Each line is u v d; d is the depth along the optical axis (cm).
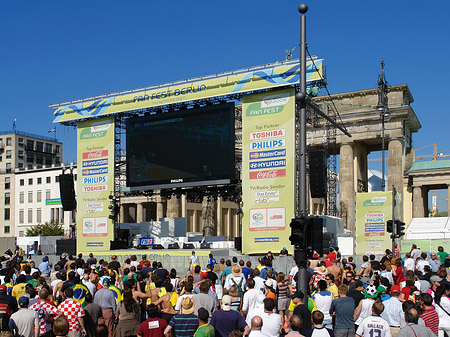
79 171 4878
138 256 4159
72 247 4928
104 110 4712
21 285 1609
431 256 2492
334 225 4809
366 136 8225
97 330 1009
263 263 2136
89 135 4859
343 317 1319
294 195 3816
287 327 1443
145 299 1616
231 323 1179
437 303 1351
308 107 4469
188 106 4503
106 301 1462
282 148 3881
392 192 3166
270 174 3912
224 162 4188
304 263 1681
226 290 1667
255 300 1457
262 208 3919
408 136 9175
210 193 4584
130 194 4866
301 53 1980
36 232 9706
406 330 1027
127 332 1313
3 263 3167
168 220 5456
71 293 1312
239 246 4078
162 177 4466
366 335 1162
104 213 4722
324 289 1435
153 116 4544
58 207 10688
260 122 3981
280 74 3881
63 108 4941
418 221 4872
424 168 8669
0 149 15025
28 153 15275
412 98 8788
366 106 8256
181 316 1188
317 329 1084
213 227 7638
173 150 4431
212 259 2605
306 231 1717
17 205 11331
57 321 1054
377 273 1798
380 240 3481
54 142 16050
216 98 4269
